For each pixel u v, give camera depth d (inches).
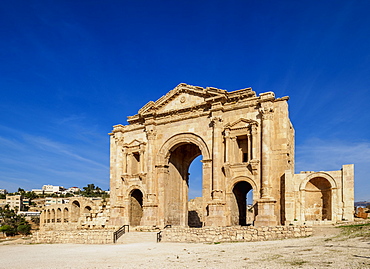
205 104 1920.5
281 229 1255.5
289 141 1786.4
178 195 2160.4
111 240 1615.4
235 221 1839.3
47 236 1857.8
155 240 1587.1
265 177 1633.9
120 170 2207.2
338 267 661.3
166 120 2065.7
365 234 1029.8
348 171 1466.5
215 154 1803.6
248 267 730.2
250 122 1749.5
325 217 1549.0
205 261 856.3
